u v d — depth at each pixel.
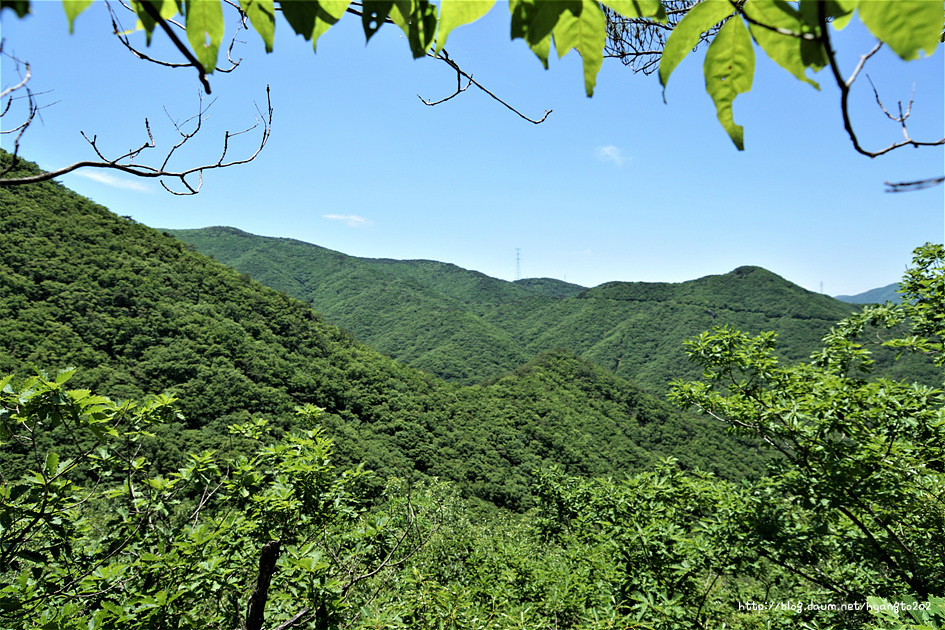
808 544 6.77
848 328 7.58
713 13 0.48
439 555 11.22
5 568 3.07
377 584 5.59
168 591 3.57
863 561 7.13
